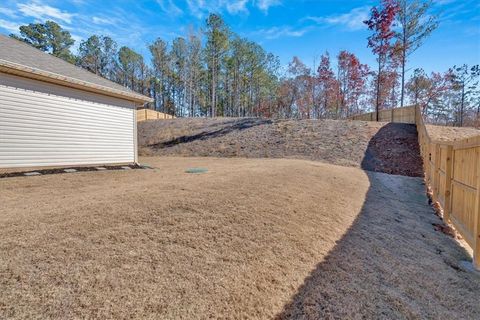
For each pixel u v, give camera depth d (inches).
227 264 106.7
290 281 104.0
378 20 761.6
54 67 318.7
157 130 783.1
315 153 500.7
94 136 346.0
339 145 519.2
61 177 271.9
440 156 232.5
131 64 1608.0
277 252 120.9
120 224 126.6
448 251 152.5
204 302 86.3
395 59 793.6
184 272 98.3
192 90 1360.7
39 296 79.3
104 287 85.7
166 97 1660.9
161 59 1489.9
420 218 206.5
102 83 354.9
